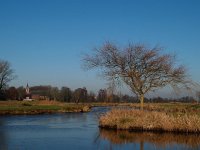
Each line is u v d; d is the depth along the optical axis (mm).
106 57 37000
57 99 136125
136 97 39125
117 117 35219
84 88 133125
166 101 67375
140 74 36500
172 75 36156
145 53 36344
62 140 27484
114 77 36906
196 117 31500
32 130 35094
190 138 27922
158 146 24328
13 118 52375
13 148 23531
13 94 139500
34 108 71688
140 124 32938
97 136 29578
